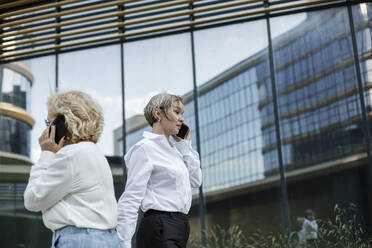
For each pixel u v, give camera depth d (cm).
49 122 162
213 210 512
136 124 564
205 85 552
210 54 558
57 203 148
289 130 509
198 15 563
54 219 146
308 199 489
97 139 164
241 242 496
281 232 488
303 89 515
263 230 493
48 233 565
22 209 579
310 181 493
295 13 536
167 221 206
